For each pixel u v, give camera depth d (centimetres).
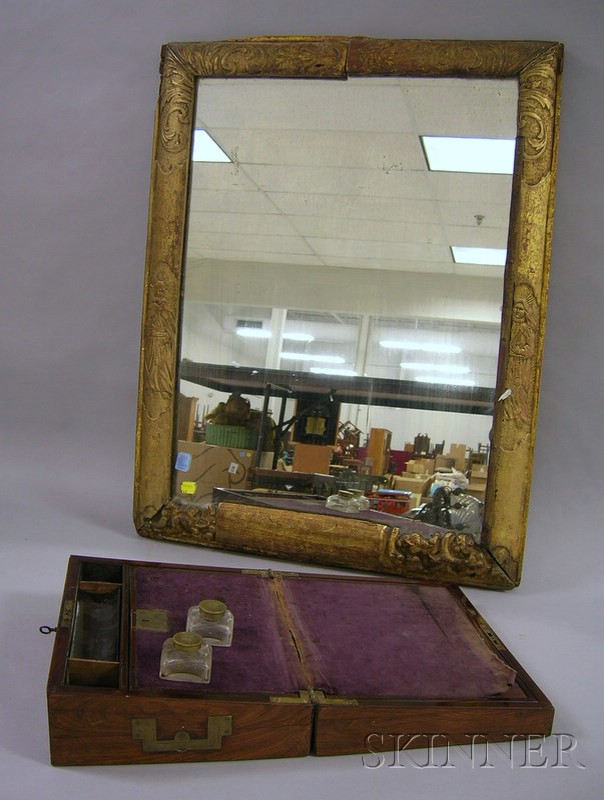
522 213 223
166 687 141
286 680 150
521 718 151
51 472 284
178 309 244
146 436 245
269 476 241
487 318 227
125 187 277
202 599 183
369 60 234
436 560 227
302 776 139
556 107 222
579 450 261
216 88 245
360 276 238
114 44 273
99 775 135
